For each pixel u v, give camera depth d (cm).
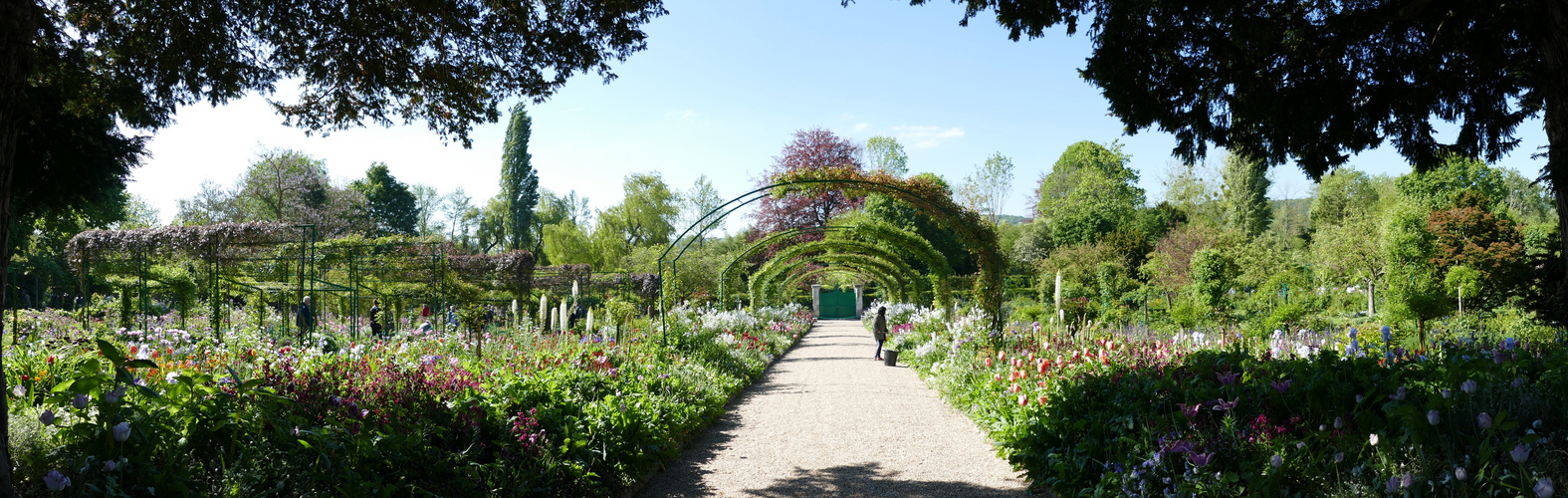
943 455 589
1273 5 628
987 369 830
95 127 439
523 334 1000
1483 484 283
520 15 531
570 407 538
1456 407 342
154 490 282
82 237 1469
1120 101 668
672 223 4306
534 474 434
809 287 3850
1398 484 270
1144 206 5159
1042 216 5172
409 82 562
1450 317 1256
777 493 498
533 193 4516
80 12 463
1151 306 2275
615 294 2391
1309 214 3994
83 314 1323
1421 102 691
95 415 305
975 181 4906
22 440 275
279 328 1259
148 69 502
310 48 531
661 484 525
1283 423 367
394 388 461
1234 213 3844
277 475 326
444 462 395
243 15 502
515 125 4506
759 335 1630
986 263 1225
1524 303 1062
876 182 1210
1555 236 883
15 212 437
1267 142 732
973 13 623
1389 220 1959
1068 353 732
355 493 335
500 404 491
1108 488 391
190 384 320
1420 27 654
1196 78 671
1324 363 466
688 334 1206
